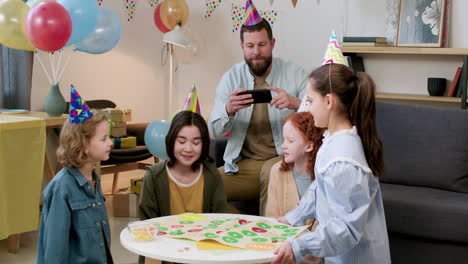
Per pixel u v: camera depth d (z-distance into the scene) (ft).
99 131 7.07
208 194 7.68
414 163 10.03
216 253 5.67
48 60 14.35
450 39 13.79
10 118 10.57
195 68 17.44
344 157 5.54
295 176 7.94
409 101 14.25
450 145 9.85
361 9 14.73
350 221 5.45
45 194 6.98
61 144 7.04
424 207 8.73
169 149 7.34
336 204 5.58
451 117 10.03
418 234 8.81
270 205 8.14
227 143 10.34
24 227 10.39
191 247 5.86
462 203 8.79
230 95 9.77
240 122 10.19
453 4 13.70
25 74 13.07
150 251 5.74
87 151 7.04
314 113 5.96
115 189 14.73
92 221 7.04
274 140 10.16
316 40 15.43
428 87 13.67
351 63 14.48
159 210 7.50
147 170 7.48
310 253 5.52
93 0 11.45
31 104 14.06
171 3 14.96
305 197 6.69
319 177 5.90
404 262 9.09
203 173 7.66
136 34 16.93
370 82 5.82
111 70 16.29
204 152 7.47
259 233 6.30
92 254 7.01
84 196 7.02
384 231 5.98
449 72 13.97
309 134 7.53
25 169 10.33
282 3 15.81
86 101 14.39
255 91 9.67
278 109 9.98
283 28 15.89
